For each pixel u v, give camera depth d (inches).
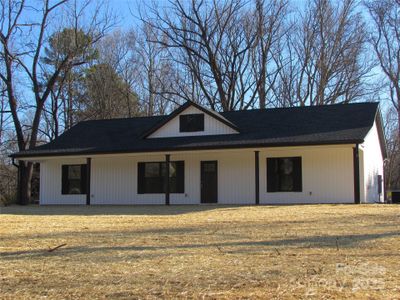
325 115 864.9
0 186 1545.3
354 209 595.5
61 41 1363.2
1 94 1258.0
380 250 274.7
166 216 561.0
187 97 1542.8
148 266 239.6
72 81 1513.3
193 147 808.3
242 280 204.5
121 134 958.4
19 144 1141.1
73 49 1272.1
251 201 856.9
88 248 304.0
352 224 416.5
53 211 705.6
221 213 589.0
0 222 501.4
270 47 1508.4
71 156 895.7
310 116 872.3
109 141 925.2
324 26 1488.7
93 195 948.0
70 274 226.1
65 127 1552.7
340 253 266.1
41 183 990.4
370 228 381.4
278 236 343.9
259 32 1470.2
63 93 1560.0
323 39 1488.7
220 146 796.0
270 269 225.1
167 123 898.1
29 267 245.6
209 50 1466.5
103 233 387.2
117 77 1651.1
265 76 1512.1
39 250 301.9
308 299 175.0
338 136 752.3
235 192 869.2
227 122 853.2
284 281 201.0
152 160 919.7
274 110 932.0
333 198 812.6
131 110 1651.1
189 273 221.0
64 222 498.0
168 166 836.0
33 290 199.2
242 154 869.8
